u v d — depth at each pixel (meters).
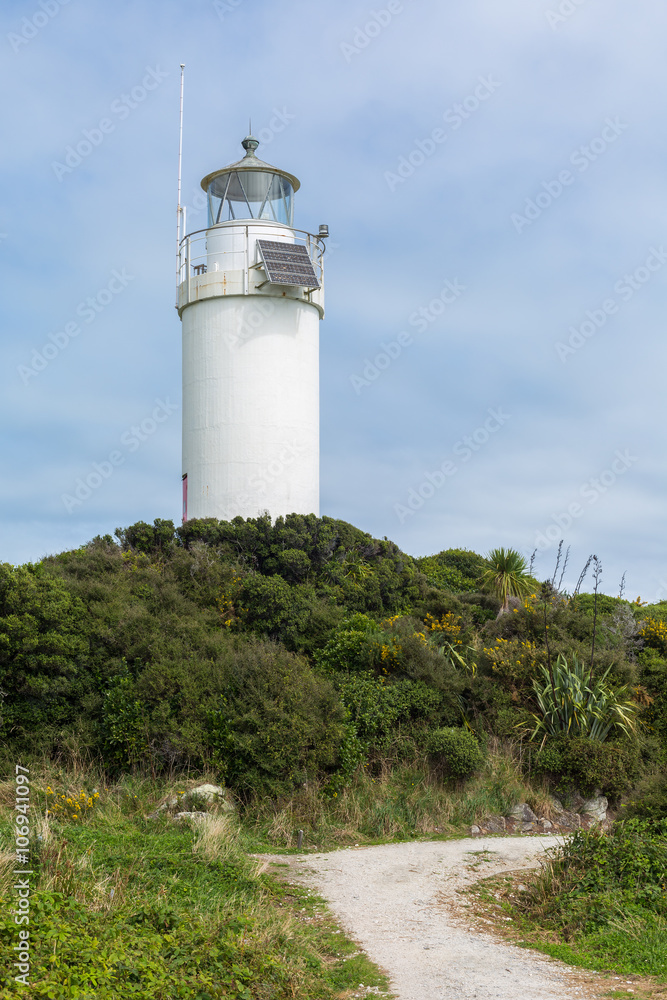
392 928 9.84
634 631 22.69
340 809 15.04
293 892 10.95
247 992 7.26
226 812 14.35
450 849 13.73
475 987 7.98
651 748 18.30
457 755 16.52
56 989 6.21
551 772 17.16
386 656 18.86
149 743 15.88
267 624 21.12
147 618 18.20
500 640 20.36
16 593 16.69
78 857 9.97
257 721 15.53
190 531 24.09
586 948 9.23
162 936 7.86
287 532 23.89
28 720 16.31
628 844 11.41
